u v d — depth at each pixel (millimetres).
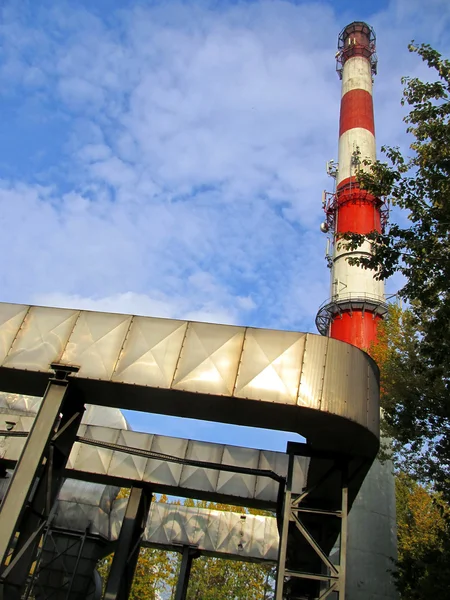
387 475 26188
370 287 37781
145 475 24234
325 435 14172
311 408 13359
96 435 25203
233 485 23969
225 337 14812
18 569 13680
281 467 24266
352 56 52406
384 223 40969
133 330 15305
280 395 13648
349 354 14336
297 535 18938
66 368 14758
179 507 30531
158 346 14906
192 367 14414
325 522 17453
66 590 26062
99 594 28047
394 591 23297
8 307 16172
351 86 49562
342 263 39531
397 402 21391
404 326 24250
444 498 19688
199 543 29234
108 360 14844
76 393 15305
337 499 16797
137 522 23906
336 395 13609
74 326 15594
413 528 33875
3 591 12977
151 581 45125
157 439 25328
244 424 15023
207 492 23891
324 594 12547
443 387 19594
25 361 15141
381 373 23031
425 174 15773
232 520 30016
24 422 25188
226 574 49281
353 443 14250
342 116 48281
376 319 36938
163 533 29609
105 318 15664
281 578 12719
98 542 27281
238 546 29109
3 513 12789
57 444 14922
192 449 25062
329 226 43281
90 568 26672
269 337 14641
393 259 15781
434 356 15969
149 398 14805
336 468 14602
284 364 14117
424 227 15461
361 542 23938
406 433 20188
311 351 14258
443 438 19047
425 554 17172
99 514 27625
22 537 14273
